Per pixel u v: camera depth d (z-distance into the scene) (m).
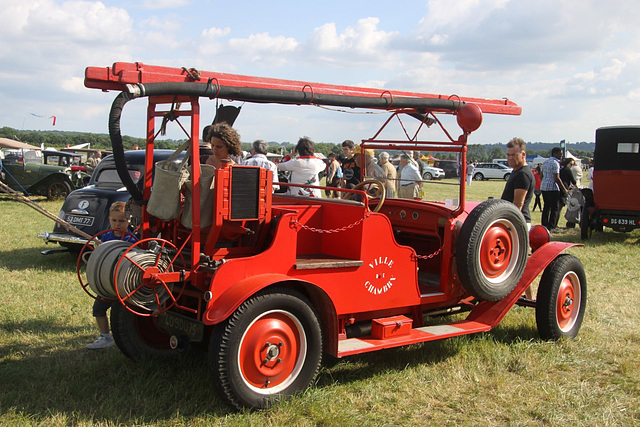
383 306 4.22
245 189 3.67
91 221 7.98
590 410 3.75
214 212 3.55
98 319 4.63
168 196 3.72
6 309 5.81
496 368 4.43
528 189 5.67
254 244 3.86
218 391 3.39
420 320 4.62
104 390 3.90
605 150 11.20
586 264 8.95
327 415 3.50
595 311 6.23
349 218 4.08
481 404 3.83
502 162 51.22
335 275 3.90
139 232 4.23
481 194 24.14
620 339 5.29
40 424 3.36
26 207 15.56
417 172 5.05
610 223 11.46
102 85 3.36
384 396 3.92
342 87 4.14
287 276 3.63
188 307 3.99
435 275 5.16
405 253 4.32
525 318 5.80
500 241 4.73
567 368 4.54
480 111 4.47
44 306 5.95
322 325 3.94
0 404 3.63
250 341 3.48
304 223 4.19
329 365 4.46
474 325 4.65
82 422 3.37
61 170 17.52
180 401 3.69
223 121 4.36
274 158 18.73
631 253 10.01
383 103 4.29
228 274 3.49
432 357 4.67
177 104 3.76
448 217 4.70
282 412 3.51
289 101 3.86
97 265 3.54
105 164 8.81
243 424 3.32
